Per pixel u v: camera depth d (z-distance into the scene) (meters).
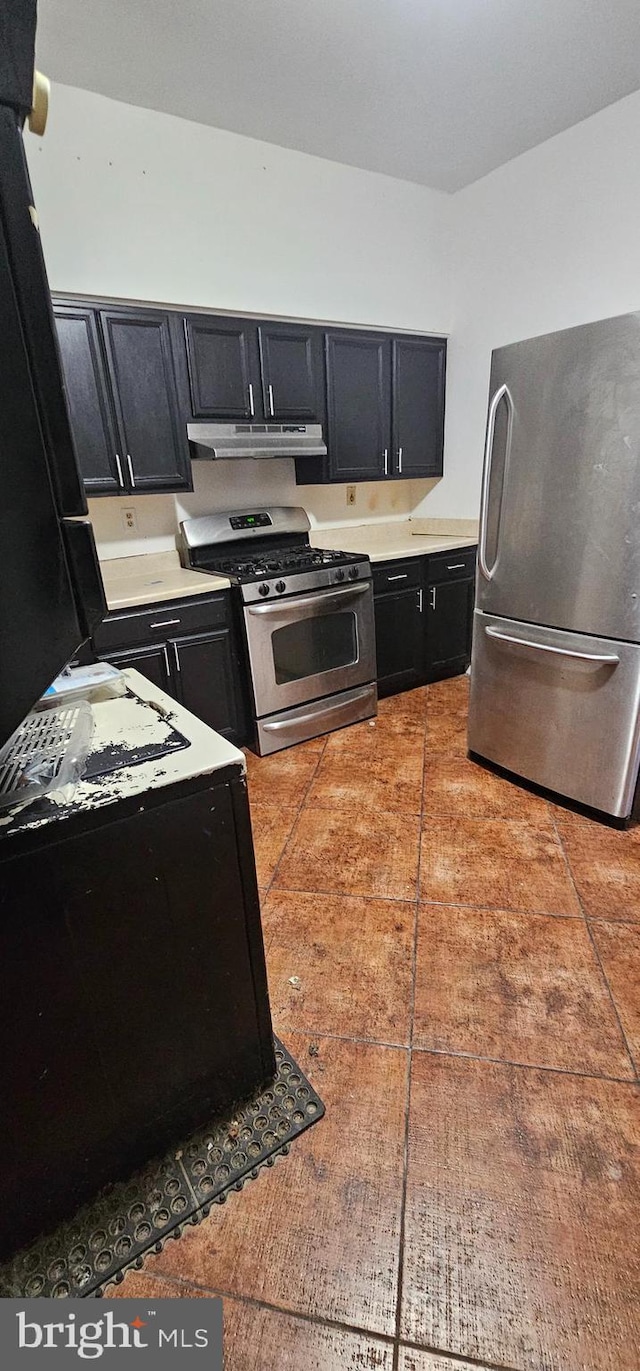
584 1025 1.39
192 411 2.57
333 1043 1.37
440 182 3.13
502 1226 1.03
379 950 1.63
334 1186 1.10
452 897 1.82
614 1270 0.96
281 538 3.26
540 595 2.16
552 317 2.94
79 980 0.92
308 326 2.82
